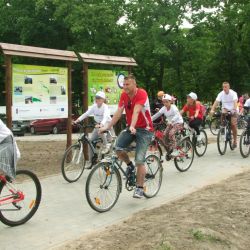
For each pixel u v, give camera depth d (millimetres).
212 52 28266
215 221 4422
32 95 7992
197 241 3877
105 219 4844
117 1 26188
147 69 28109
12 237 4234
